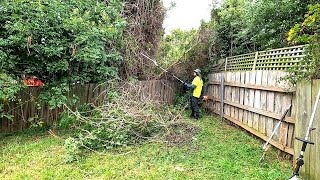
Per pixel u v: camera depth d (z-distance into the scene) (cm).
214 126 622
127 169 355
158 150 433
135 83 666
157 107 596
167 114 603
